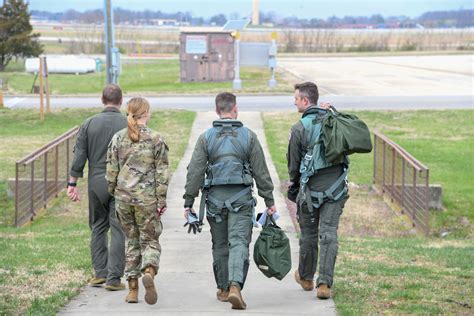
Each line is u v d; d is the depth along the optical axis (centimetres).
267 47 9331
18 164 3616
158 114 6969
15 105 8081
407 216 3909
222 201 1834
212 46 10350
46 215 3984
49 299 1898
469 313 1811
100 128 2031
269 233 1906
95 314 1803
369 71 12588
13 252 2644
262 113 7069
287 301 1936
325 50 19825
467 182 4684
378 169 4597
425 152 5531
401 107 7481
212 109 7425
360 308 1836
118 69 6819
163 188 1862
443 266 2500
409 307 1848
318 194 1914
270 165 4875
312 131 1917
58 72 13325
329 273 1928
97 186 2027
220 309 1855
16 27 14825
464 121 6725
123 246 2033
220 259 1892
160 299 1959
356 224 3847
